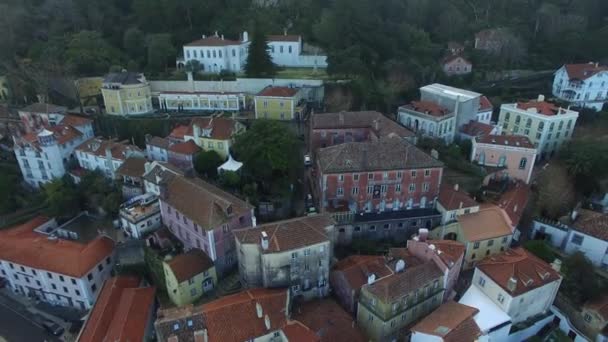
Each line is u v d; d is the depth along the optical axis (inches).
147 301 2235.5
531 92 4594.0
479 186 2950.3
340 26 4311.0
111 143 3230.8
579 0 5516.7
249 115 3809.1
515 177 3070.9
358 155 2576.3
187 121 3636.8
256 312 1845.5
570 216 2647.6
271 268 2007.9
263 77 4082.2
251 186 2738.7
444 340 1696.6
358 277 2122.3
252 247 2012.8
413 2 5231.3
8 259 2623.0
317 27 4488.2
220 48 4256.9
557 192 2753.4
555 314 2129.7
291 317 1988.2
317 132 3174.2
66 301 2610.7
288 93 3636.8
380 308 1910.7
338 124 3171.8
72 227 2918.3
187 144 3102.9
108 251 2669.8
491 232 2452.0
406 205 2677.2
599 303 2091.5
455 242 2252.7
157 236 2506.2
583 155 2930.6
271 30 4677.7
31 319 2507.4
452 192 2645.2
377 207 2657.5
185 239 2432.3
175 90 4121.6
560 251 2564.0
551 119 3388.3
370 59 4200.3
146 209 2657.5
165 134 3636.8
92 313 2235.5
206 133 3125.0
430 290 2058.3
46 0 4842.5
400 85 4003.4
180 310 1862.7
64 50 4220.0
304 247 2012.8
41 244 2674.7
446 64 4670.3
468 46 5024.6
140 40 4456.2
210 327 1766.7
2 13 4362.7
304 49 4628.4
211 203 2241.6
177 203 2399.1
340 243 2588.6
